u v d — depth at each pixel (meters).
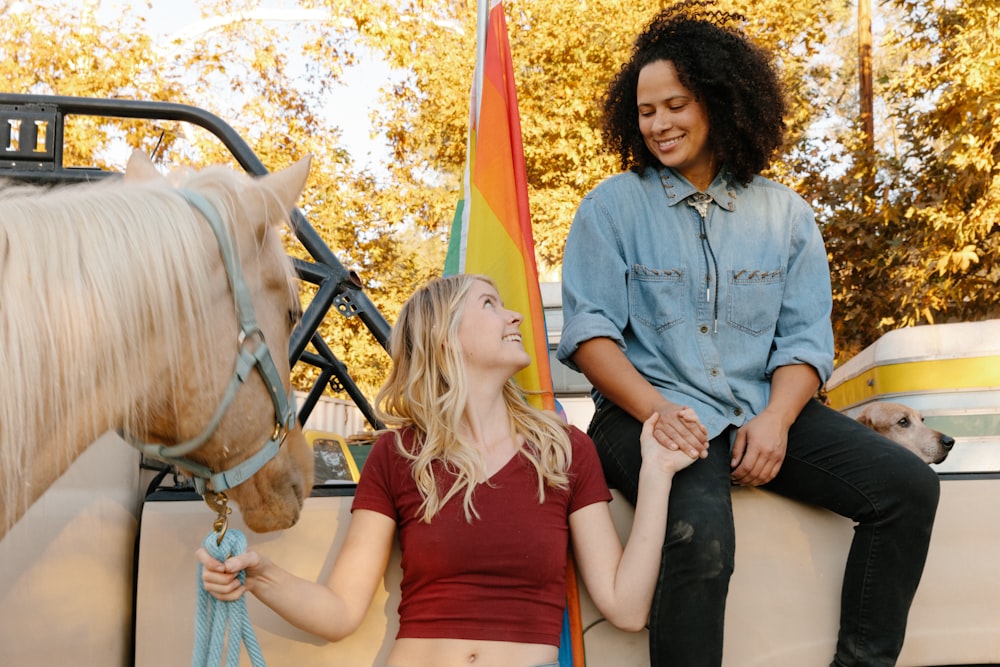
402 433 1.91
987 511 2.08
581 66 9.90
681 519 1.84
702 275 2.13
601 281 2.15
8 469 1.26
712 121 2.16
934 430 3.31
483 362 1.89
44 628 1.72
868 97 9.96
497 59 2.31
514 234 2.21
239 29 10.19
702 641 1.80
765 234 2.17
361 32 10.09
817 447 1.98
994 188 8.32
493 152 2.25
